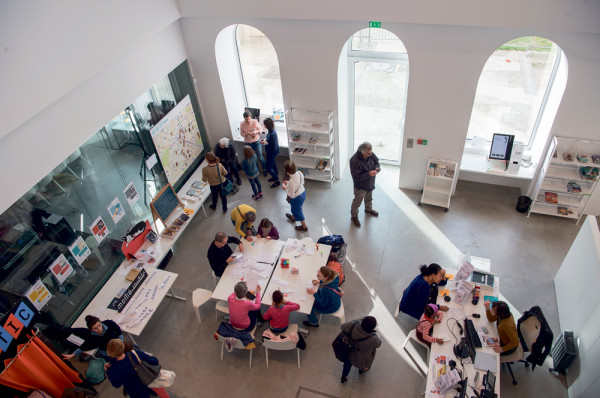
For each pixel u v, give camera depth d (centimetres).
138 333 525
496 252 662
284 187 675
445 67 625
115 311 551
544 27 534
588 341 462
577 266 542
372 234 712
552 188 676
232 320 522
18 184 442
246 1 640
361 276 645
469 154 760
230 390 523
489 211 734
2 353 421
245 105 888
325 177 832
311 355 551
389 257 670
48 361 464
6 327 422
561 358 498
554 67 649
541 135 686
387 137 841
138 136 653
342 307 550
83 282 587
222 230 744
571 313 529
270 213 770
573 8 510
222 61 769
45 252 518
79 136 516
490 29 570
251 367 544
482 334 477
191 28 716
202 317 608
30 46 412
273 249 609
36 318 464
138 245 637
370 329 445
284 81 736
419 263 656
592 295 481
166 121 705
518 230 695
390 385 514
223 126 848
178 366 553
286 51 696
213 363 553
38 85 424
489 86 703
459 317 496
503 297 599
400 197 782
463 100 650
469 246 677
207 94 804
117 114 580
